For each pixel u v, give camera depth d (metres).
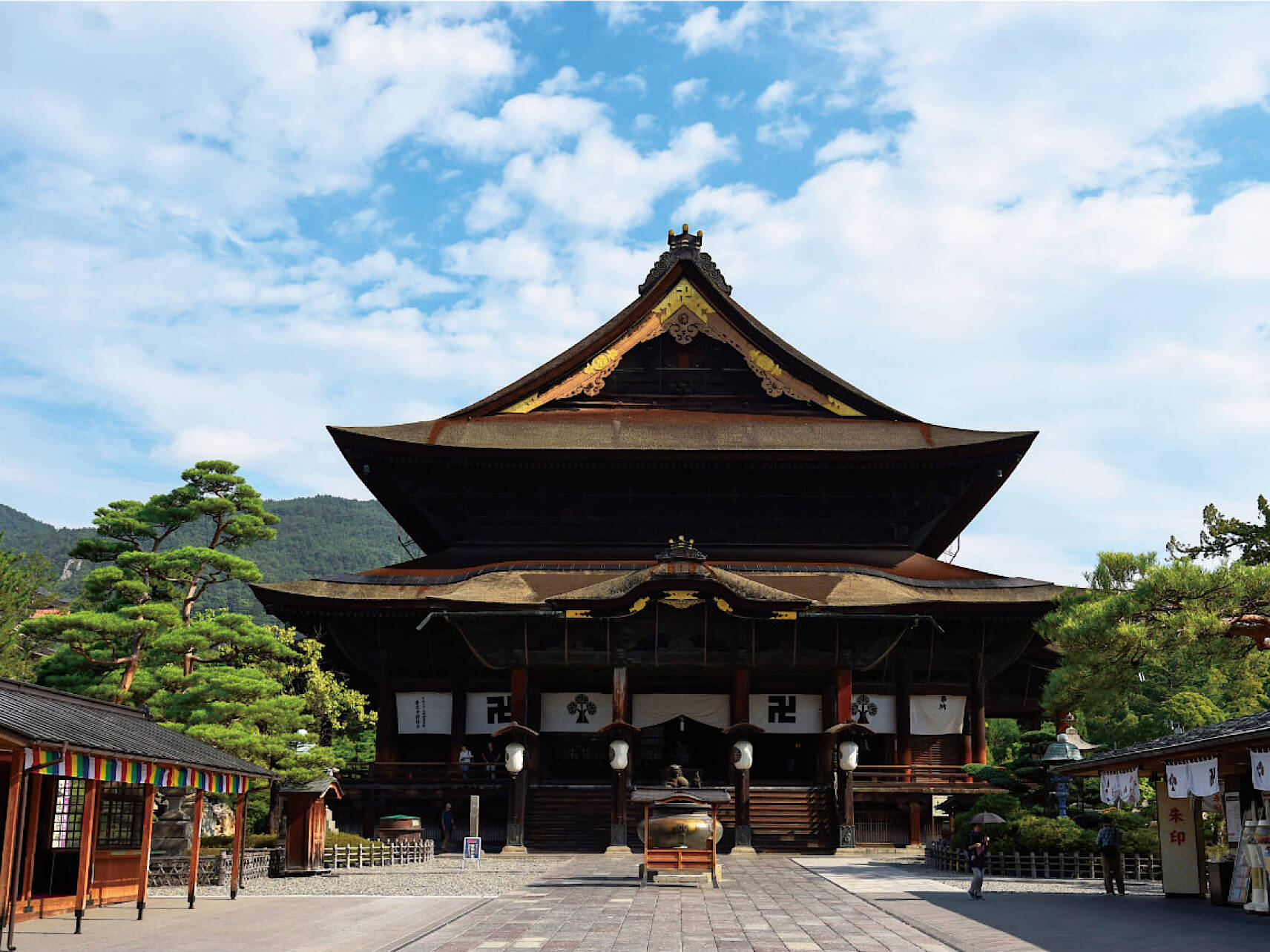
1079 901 29.92
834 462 64.25
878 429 68.25
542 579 59.69
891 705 59.78
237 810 30.92
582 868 41.16
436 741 61.56
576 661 53.41
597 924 24.05
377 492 70.19
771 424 68.50
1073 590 42.41
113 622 48.81
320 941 21.30
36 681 53.44
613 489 66.69
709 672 54.94
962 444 63.59
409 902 28.69
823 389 70.56
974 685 60.53
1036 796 43.97
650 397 71.31
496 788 54.69
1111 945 21.12
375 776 56.28
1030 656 64.44
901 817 54.06
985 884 35.03
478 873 39.16
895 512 67.38
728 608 51.47
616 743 50.50
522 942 21.20
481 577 60.50
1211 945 21.16
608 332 70.56
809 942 21.39
